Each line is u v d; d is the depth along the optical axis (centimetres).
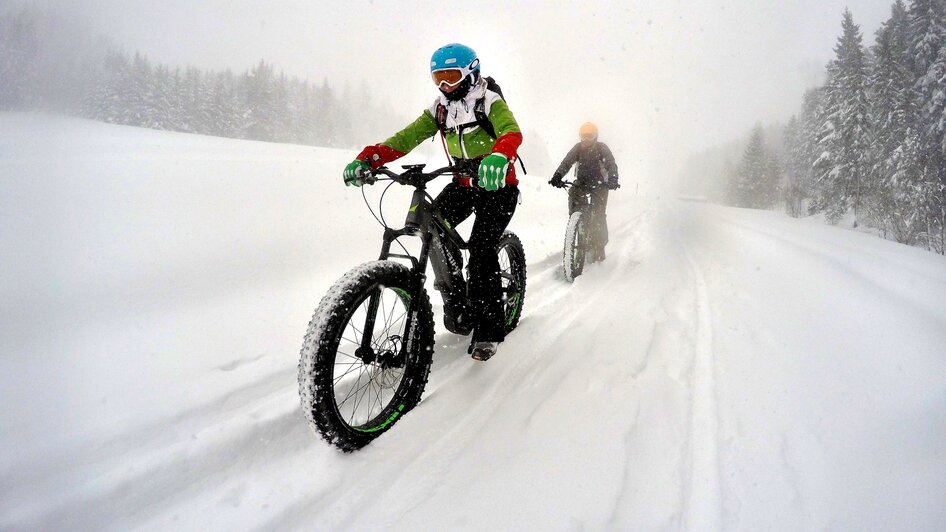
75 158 714
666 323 300
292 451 173
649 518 139
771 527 135
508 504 144
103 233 372
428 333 205
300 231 445
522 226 687
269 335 240
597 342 268
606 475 156
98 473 144
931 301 344
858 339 264
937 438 166
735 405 200
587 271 463
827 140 2958
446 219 231
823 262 505
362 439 174
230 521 139
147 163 726
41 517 129
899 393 201
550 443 174
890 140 2597
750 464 163
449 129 229
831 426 181
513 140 197
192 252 350
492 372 233
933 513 133
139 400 178
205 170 712
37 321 230
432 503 146
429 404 204
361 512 144
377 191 704
